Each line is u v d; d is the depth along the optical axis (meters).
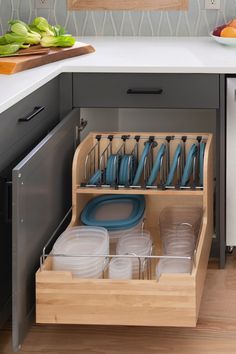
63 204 2.86
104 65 2.95
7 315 2.51
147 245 2.71
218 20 3.70
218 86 3.02
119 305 2.33
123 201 3.17
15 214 2.13
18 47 2.96
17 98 2.30
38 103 2.76
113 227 2.92
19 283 2.19
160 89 3.04
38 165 2.37
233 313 2.76
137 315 2.33
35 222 2.36
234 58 3.07
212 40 3.62
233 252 3.35
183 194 2.86
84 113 3.59
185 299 2.30
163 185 2.89
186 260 2.60
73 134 3.04
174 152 3.15
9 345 2.53
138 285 2.31
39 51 3.00
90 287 2.32
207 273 3.11
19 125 2.50
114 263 2.51
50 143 2.56
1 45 3.06
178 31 3.73
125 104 3.09
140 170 2.93
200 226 3.00
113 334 2.62
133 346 2.54
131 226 2.95
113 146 3.17
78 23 3.76
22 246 2.20
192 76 3.02
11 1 3.74
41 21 3.26
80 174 2.93
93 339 2.59
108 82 3.07
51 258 2.45
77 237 2.69
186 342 2.56
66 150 2.89
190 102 3.05
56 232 2.71
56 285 2.33
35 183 2.34
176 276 2.29
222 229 3.12
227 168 3.08
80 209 2.98
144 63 2.99
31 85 2.48
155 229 3.20
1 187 2.31
